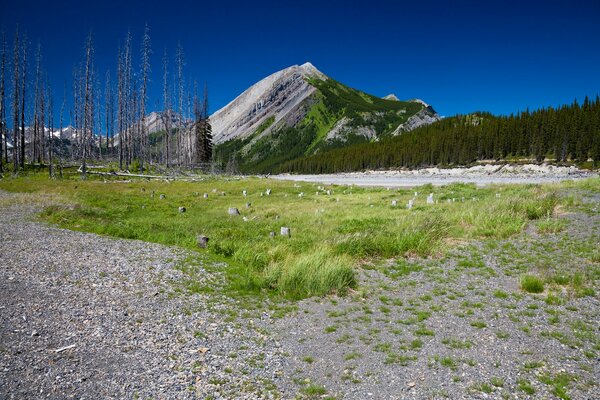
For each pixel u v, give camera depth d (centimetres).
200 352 754
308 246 1573
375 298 1074
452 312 943
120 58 6675
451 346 771
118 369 661
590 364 677
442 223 1761
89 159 7962
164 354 733
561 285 1063
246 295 1109
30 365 640
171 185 4666
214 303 1033
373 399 604
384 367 703
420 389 626
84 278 1122
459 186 3938
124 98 7238
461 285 1129
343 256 1385
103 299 983
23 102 5947
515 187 3281
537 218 1836
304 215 2461
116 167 6912
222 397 600
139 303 982
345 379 667
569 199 2050
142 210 2716
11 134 6594
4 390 562
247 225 2138
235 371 689
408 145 13950
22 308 869
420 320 909
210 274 1270
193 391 612
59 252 1378
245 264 1402
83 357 689
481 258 1366
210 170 8644
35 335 750
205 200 3394
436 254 1441
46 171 5794
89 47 6178
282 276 1188
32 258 1272
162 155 9406
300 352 773
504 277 1166
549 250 1369
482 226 1741
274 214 2580
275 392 624
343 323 913
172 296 1053
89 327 815
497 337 798
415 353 750
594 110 10138
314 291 1133
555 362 689
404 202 2964
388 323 903
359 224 2033
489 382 636
